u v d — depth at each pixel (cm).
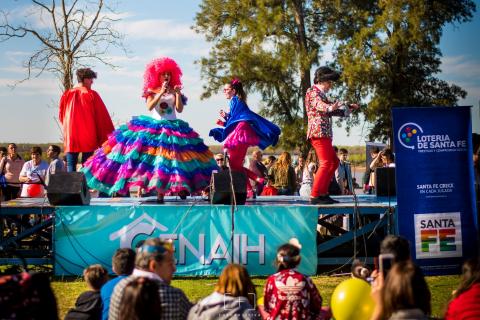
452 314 522
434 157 940
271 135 1054
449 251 944
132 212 952
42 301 472
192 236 955
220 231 957
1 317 459
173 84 1007
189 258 955
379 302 481
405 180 937
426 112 936
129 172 967
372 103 2459
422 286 468
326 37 2536
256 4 2494
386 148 1362
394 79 2553
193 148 1002
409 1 2389
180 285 907
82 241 950
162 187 964
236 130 1039
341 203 1007
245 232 958
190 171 986
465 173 945
